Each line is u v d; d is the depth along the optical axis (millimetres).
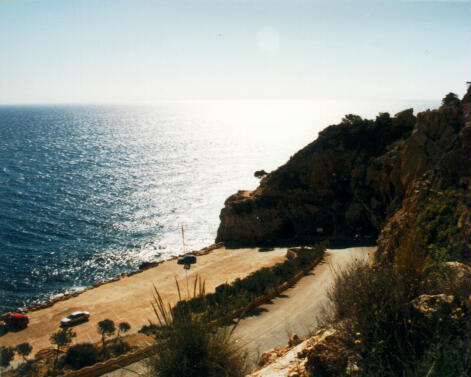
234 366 5895
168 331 5883
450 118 37812
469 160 16281
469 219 10273
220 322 6430
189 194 110688
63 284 51969
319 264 32781
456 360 3771
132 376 12594
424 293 5465
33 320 30594
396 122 58219
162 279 38844
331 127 64500
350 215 53531
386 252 11289
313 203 59125
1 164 151250
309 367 4617
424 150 38531
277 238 56344
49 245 67250
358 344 4434
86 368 15547
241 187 120500
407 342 4383
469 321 4340
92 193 109125
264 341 16094
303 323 17922
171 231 76500
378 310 4746
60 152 193125
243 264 42062
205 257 46875
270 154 194500
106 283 38875
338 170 58906
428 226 12883
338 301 5594
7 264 57844
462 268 6281
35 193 106750
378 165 52594
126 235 73812
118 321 29266
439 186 16281
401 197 39906
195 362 5734
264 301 23078
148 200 102750
